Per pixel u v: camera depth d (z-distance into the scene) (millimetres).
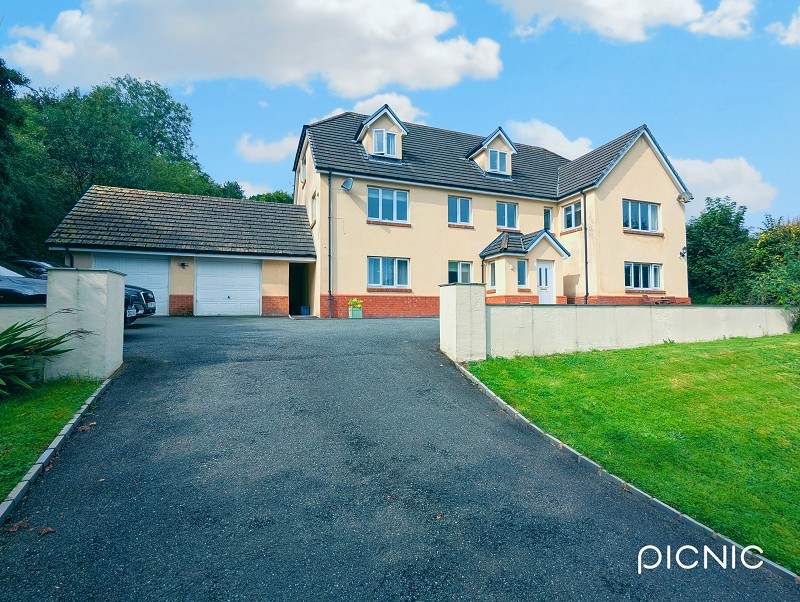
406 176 19891
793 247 17594
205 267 18109
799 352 10609
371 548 3674
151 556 3459
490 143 22500
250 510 4102
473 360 9211
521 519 4227
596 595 3342
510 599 3219
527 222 22469
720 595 3482
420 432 5980
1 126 16062
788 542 4266
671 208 22344
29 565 3309
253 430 5707
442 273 20469
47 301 6969
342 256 18703
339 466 4977
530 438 6039
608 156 21453
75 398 6270
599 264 20406
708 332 13031
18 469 4453
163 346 9570
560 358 9766
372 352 9609
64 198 24953
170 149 49781
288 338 10969
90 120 25797
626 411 6969
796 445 6258
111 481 4473
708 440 6168
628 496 4789
